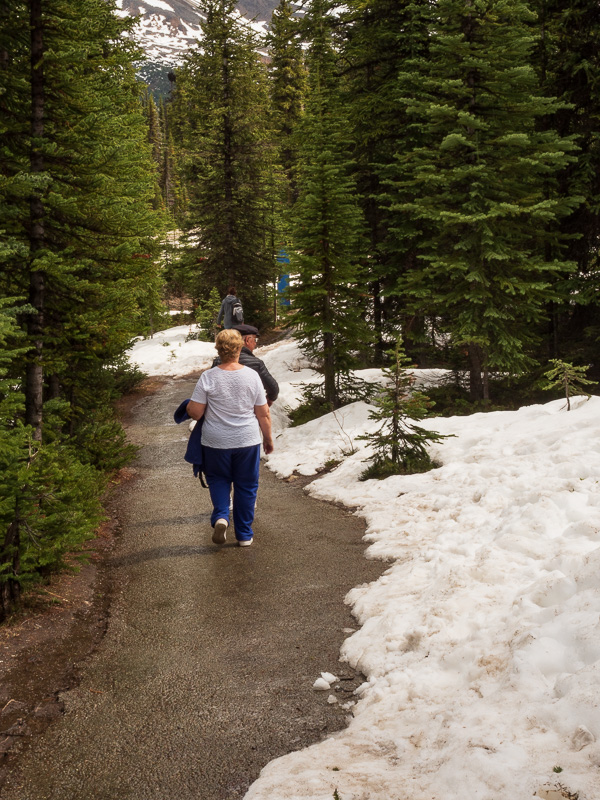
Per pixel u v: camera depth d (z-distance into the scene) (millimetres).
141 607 4434
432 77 13203
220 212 29219
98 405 9531
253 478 5621
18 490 3932
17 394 4402
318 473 9008
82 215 6672
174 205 66875
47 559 4250
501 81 12234
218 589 4699
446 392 14000
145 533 6340
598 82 13219
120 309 7090
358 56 17578
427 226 15664
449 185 12945
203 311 32219
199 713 3049
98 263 7121
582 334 14633
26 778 2586
